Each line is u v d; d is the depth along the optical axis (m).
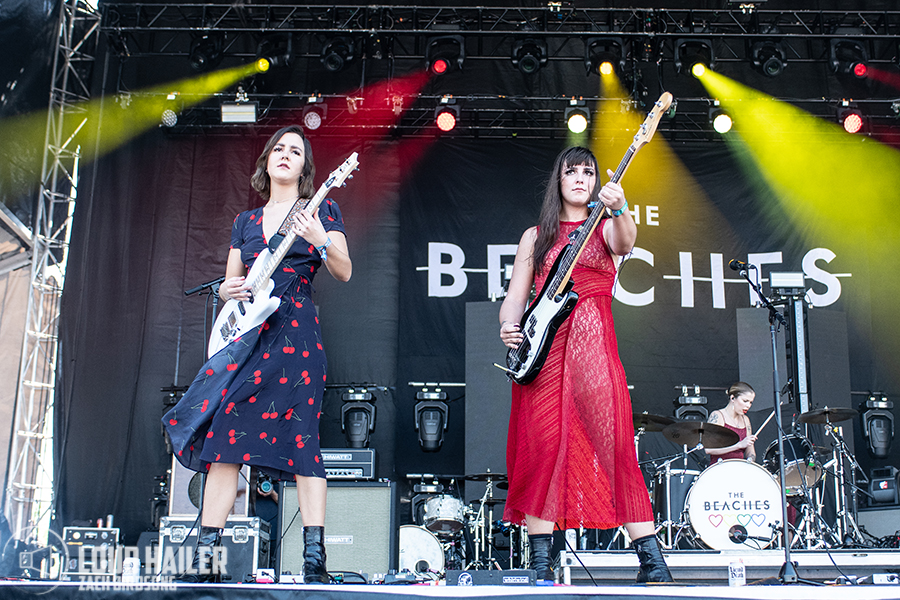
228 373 2.77
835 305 8.77
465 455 8.06
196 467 2.79
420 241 8.88
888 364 8.62
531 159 9.13
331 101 9.05
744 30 8.91
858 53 8.88
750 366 8.44
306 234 2.78
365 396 8.05
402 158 9.10
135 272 8.44
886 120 9.15
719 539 5.83
